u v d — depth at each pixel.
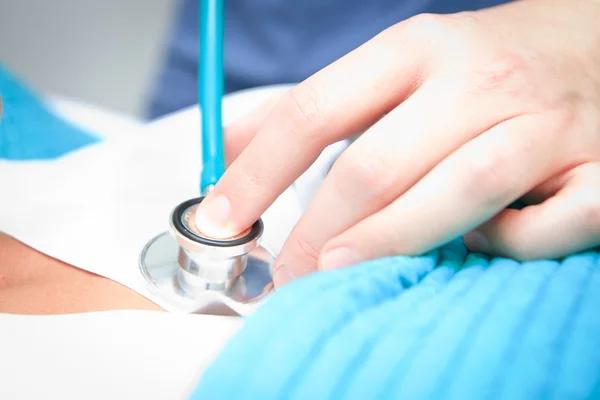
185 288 0.37
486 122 0.36
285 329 0.28
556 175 0.36
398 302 0.30
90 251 0.39
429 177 0.35
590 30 0.40
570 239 0.34
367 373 0.27
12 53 0.70
